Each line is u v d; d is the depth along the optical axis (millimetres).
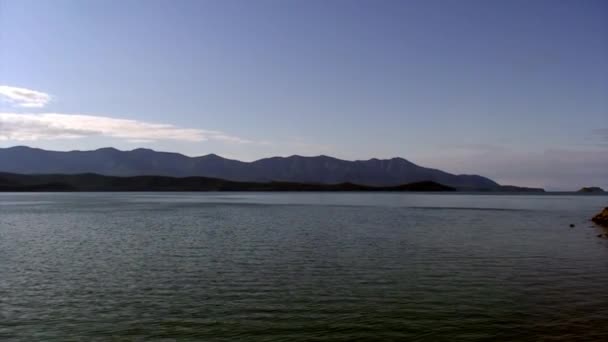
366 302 23219
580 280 28266
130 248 42000
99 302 23250
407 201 198625
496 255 37781
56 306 22562
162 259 35781
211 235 52906
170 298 24000
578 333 18828
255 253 38844
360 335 18672
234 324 19906
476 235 53281
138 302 23250
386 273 30250
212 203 160750
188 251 40031
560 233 55656
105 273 30344
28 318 20750
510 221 76500
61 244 44812
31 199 199750
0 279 28547
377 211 111062
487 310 21859
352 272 30609
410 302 23203
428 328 19453
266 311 21719
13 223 70188
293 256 37156
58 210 108625
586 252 39594
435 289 25938
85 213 96750
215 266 32781
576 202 189000
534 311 21703
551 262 34500
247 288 26125
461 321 20312
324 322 20203
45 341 18078
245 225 67375
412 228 62656
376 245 44031
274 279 28422
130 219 79375
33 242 46438
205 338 18328
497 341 18062
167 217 85000
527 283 27438
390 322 20172
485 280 28203
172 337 18422
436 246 43312
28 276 29453
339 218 83938
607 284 27156
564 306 22484
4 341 18062
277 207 131750
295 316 20984
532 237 51031
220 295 24609
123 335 18656
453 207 136125
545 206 145625
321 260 35250
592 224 69938
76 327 19578
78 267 32469
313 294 24781
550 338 18328
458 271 30984
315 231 58000
